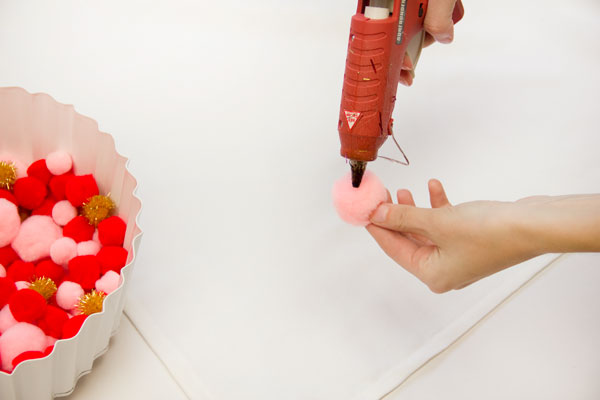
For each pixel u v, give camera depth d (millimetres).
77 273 641
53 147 697
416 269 607
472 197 816
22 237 660
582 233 522
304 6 1048
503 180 845
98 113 839
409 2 606
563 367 674
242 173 808
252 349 656
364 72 594
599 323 712
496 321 707
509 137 907
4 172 673
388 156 852
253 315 681
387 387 644
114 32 953
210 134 846
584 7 1185
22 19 936
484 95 962
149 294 679
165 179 783
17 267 653
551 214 531
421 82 963
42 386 555
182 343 650
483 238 554
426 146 872
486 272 577
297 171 822
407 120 902
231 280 705
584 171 880
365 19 592
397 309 704
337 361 659
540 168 872
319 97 927
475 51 1030
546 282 746
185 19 993
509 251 551
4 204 656
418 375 660
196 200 769
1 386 533
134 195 626
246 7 1025
